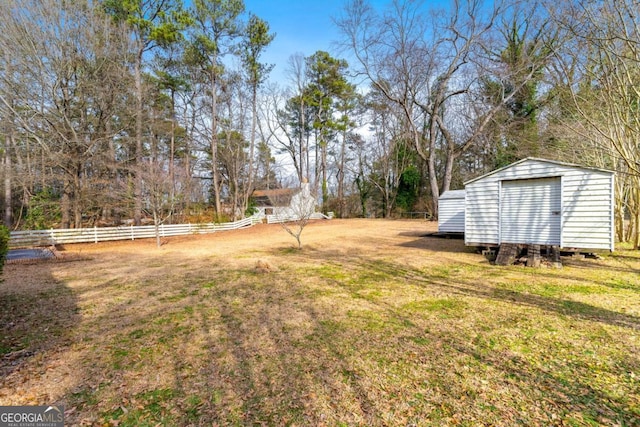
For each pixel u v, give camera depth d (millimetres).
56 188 15469
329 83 29516
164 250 11602
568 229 7633
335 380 2820
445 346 3432
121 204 15844
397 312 4512
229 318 4410
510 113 18922
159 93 19922
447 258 8562
